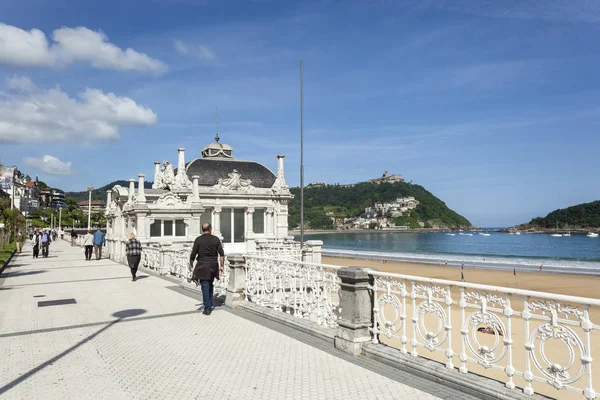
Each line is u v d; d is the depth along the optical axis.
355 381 6.34
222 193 32.62
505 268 49.94
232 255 12.28
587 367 4.77
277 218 34.69
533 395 5.27
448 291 6.45
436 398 5.69
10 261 28.97
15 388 6.14
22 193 138.38
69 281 18.08
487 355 5.88
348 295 7.88
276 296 10.95
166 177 34.88
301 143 27.91
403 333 7.20
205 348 8.06
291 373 6.69
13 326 9.88
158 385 6.23
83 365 7.14
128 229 28.23
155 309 11.84
